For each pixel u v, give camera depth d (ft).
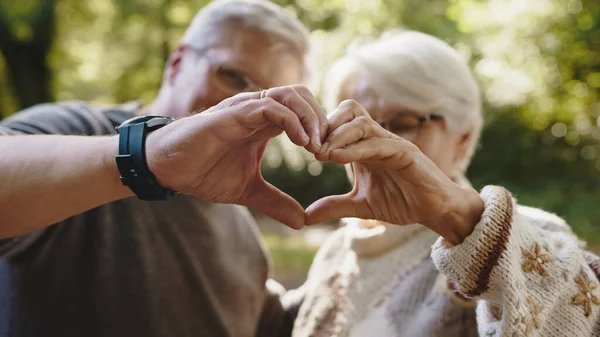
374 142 3.11
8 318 5.00
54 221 3.40
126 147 3.14
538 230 3.53
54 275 5.02
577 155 29.01
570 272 3.31
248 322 5.95
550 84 27.63
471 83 4.99
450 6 26.89
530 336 3.14
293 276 20.52
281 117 2.93
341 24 23.71
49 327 4.99
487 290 3.30
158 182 3.20
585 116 28.73
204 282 5.55
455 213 3.34
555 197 27.25
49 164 3.31
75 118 5.32
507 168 29.25
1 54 31.60
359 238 4.99
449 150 4.90
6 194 3.28
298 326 5.44
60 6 31.37
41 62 31.83
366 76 4.85
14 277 4.97
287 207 3.54
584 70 27.14
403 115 4.74
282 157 30.12
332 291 5.24
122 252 5.21
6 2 29.71
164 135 3.11
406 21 25.39
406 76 4.67
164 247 5.41
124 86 36.35
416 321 4.31
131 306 5.15
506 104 28.81
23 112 5.35
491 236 3.23
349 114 3.15
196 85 5.68
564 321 3.27
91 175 3.27
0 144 3.43
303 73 5.97
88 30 33.55
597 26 25.63
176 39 32.53
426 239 4.71
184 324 5.41
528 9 25.89
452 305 4.11
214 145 3.02
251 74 5.53
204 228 5.68
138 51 34.35
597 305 3.33
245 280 5.97
